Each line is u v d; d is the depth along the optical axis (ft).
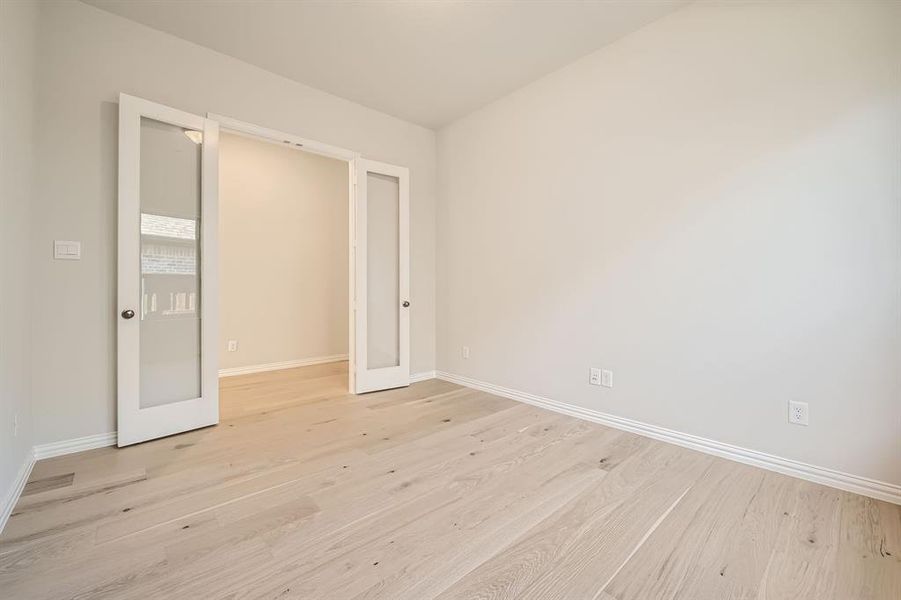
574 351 9.95
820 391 6.53
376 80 10.68
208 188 8.99
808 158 6.59
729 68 7.38
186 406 8.71
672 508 5.74
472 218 12.67
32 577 4.28
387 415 9.98
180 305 8.82
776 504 5.87
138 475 6.69
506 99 11.50
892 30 5.90
